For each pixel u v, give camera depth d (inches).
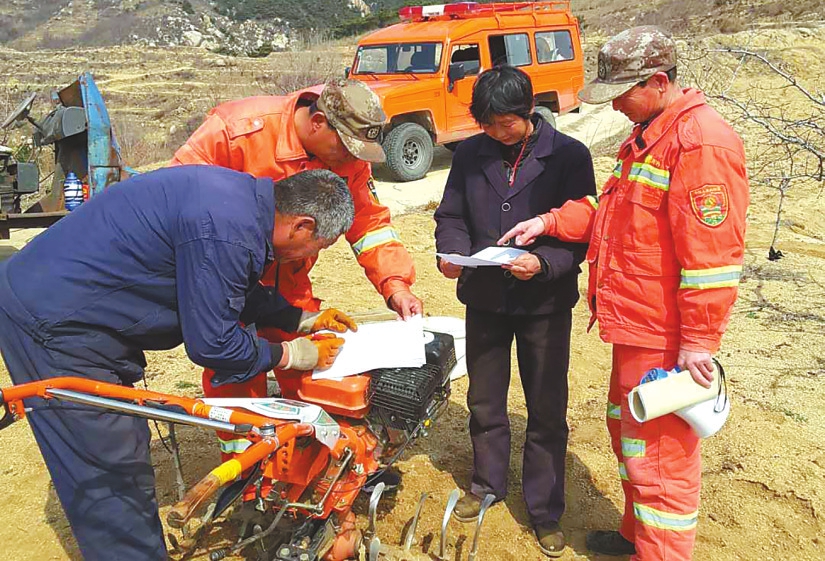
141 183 100.6
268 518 117.3
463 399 188.4
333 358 114.3
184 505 76.2
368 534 127.4
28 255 102.4
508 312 128.6
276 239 102.2
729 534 138.2
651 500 112.2
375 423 116.0
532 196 126.7
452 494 121.4
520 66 483.2
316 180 102.0
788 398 182.5
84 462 102.9
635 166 107.3
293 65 895.7
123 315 101.0
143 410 90.7
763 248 305.7
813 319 231.5
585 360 206.2
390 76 457.7
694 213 99.7
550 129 126.7
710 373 104.1
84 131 295.6
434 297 251.0
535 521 135.7
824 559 132.5
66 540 137.6
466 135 465.1
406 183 452.8
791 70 677.3
